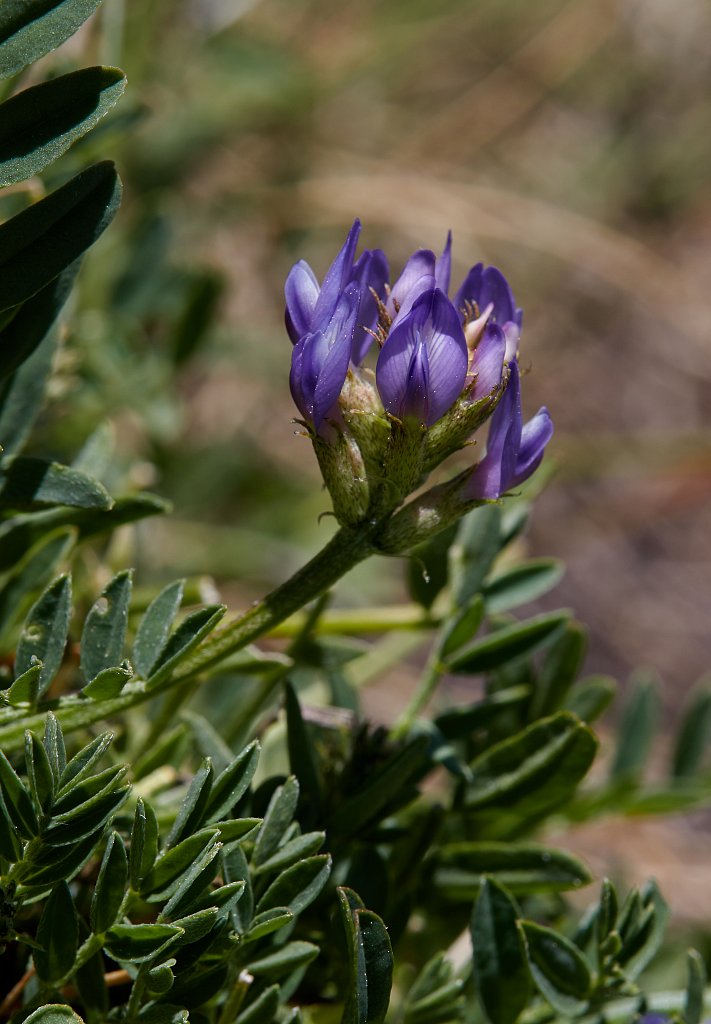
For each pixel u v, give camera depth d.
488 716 0.24
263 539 0.45
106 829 0.22
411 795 0.23
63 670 0.25
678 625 0.70
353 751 0.23
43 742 0.21
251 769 0.21
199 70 0.52
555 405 0.74
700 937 0.29
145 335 0.39
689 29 0.78
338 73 0.62
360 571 0.47
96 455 0.24
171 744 0.23
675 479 0.69
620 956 0.22
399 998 0.24
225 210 0.54
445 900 0.24
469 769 0.24
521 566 0.25
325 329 0.21
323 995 0.23
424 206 0.61
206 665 0.21
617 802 0.28
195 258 0.52
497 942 0.22
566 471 0.65
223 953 0.21
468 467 0.22
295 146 0.58
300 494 0.47
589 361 0.75
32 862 0.20
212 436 0.50
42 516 0.24
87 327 0.32
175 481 0.43
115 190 0.21
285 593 0.21
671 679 0.69
